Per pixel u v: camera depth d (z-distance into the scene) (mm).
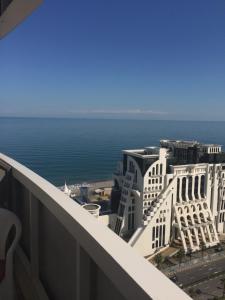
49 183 1887
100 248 990
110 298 1062
